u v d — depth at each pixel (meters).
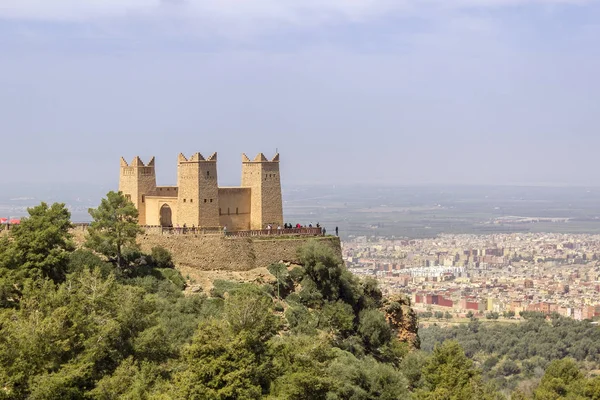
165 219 172.00
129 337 117.19
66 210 146.62
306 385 112.25
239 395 105.31
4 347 100.06
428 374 140.25
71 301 114.75
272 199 176.00
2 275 130.62
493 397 138.38
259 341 115.31
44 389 97.50
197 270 157.62
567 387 158.88
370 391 130.25
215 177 165.88
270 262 164.12
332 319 150.38
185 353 109.56
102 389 102.50
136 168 172.62
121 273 146.50
